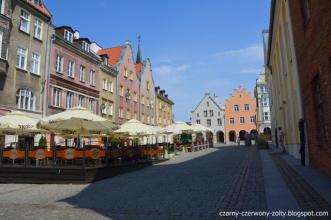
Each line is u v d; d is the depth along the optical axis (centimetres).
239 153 2888
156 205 754
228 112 7919
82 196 941
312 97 1185
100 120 1535
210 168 1584
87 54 3328
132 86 4650
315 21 1017
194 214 651
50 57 2756
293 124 1861
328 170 1030
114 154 1579
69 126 1501
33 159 1434
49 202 848
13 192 1064
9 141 2302
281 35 2233
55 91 2820
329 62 894
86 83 3322
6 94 2264
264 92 6625
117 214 675
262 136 4419
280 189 873
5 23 2238
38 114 2559
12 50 2347
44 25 2722
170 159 2459
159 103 5997
